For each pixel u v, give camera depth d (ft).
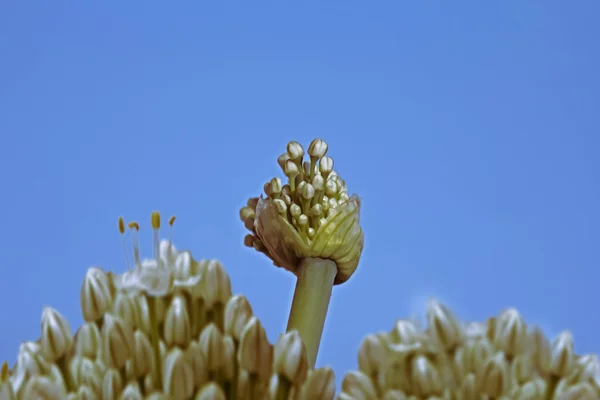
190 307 0.86
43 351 0.84
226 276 0.87
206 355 0.84
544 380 0.81
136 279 0.86
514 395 0.80
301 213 1.20
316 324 1.16
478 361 0.81
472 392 0.80
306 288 1.17
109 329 0.84
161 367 0.84
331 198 1.22
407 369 0.81
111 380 0.83
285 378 0.84
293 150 1.22
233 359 0.84
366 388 0.82
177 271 0.86
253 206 1.25
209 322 0.86
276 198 1.22
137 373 0.83
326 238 1.19
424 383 0.81
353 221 1.21
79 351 0.84
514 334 0.82
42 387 0.82
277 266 1.22
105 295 0.85
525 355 0.81
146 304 0.85
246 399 0.84
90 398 0.82
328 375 0.84
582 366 0.81
